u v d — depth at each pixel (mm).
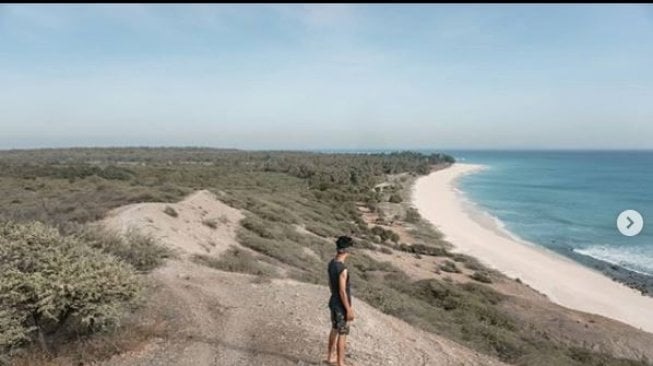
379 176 118562
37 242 8172
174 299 9984
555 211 70625
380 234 43719
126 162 116312
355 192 78125
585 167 194500
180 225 21344
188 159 135000
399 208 67875
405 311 12797
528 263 38781
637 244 47750
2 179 40750
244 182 64938
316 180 85562
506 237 50875
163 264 13359
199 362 6863
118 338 7270
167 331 7953
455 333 12227
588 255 42781
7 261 7691
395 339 8984
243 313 9359
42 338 6840
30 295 6809
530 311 22156
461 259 37812
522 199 85375
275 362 6938
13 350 6527
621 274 36156
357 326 9219
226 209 28391
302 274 16125
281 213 35312
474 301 20016
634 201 81000
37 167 53906
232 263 15508
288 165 108000
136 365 6691
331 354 6770
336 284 6371
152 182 44594
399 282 22844
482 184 116562
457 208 72938
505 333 13469
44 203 23781
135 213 21016
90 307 6984
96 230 13812
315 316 9508
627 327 21688
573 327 20156
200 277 12430
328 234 34562
